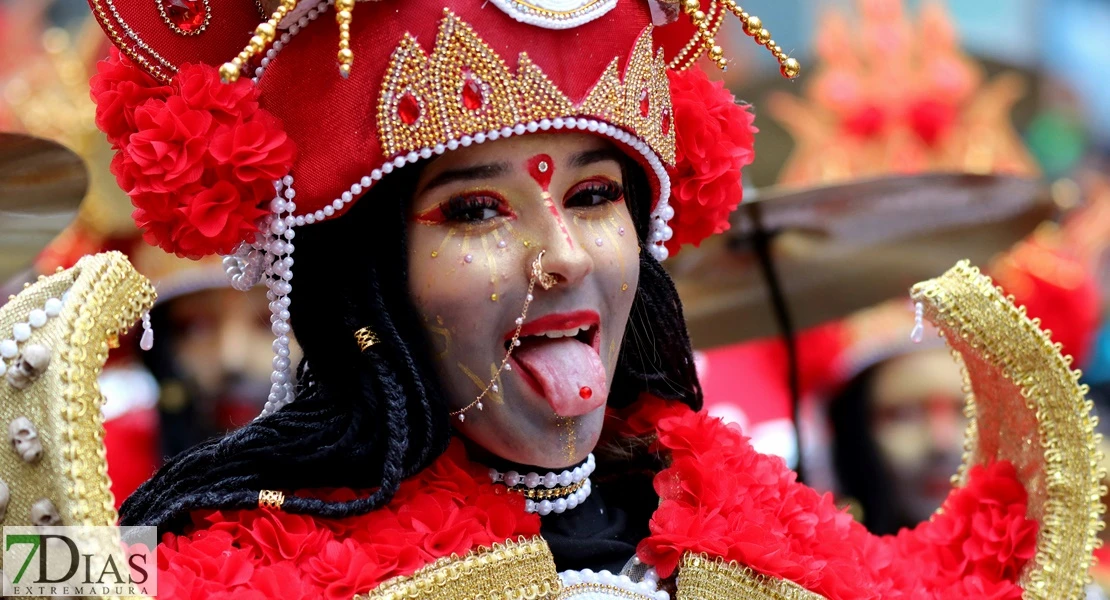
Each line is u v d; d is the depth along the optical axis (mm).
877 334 3869
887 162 4309
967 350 1880
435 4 1594
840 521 1948
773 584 1706
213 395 3510
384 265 1679
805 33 5238
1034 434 1851
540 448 1676
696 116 1869
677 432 1854
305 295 1717
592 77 1634
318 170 1624
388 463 1612
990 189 2947
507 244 1633
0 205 2004
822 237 3092
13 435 1389
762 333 3373
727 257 3092
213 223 1585
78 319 1414
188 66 1619
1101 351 4984
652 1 1738
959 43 4727
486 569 1591
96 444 1398
